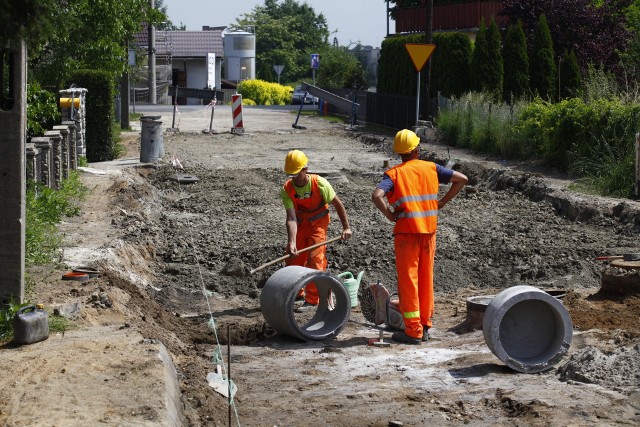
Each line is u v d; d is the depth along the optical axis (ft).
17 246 27.17
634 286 34.47
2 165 26.89
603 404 22.17
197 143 98.53
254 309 36.76
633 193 56.75
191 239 47.70
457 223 52.54
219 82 252.01
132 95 155.53
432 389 24.73
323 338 31.22
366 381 25.73
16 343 24.80
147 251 43.91
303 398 24.09
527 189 62.39
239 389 25.00
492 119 83.76
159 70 215.31
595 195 57.16
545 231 49.88
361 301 33.88
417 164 30.19
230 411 22.09
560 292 35.19
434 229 30.37
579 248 44.70
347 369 27.17
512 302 25.99
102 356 23.35
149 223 50.65
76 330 26.35
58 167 54.65
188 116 138.41
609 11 110.83
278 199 61.57
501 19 126.21
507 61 100.78
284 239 47.67
